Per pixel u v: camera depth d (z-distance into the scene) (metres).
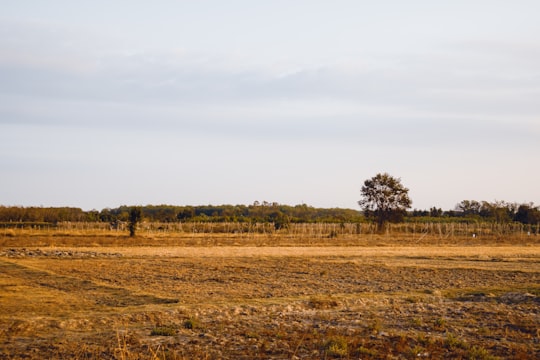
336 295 24.55
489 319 19.52
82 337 16.09
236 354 14.48
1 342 15.47
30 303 21.94
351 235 83.62
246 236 77.69
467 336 16.94
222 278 32.03
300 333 16.77
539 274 35.66
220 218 114.06
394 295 25.00
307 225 96.19
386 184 93.62
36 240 59.47
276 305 21.58
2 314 19.30
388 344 15.59
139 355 14.15
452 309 21.28
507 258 47.53
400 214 92.69
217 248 55.47
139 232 78.69
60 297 23.70
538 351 15.11
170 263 39.97
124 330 17.12
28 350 14.59
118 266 37.25
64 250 48.72
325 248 58.19
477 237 82.69
